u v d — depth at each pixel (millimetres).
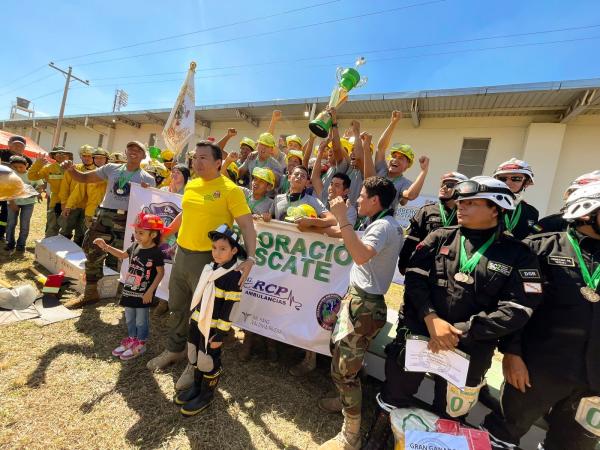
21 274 4035
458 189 1708
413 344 1743
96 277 3473
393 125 3266
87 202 4973
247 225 2346
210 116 13297
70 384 2250
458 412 1706
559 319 1628
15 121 28484
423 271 1829
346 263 2521
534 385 1654
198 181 2428
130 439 1875
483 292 1629
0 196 1969
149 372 2500
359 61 2633
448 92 7387
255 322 2764
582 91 6238
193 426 2035
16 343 2613
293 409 2334
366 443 1957
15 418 1896
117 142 19828
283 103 10203
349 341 1932
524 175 2549
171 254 3441
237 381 2568
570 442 1660
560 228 2291
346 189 2713
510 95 6934
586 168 7160
